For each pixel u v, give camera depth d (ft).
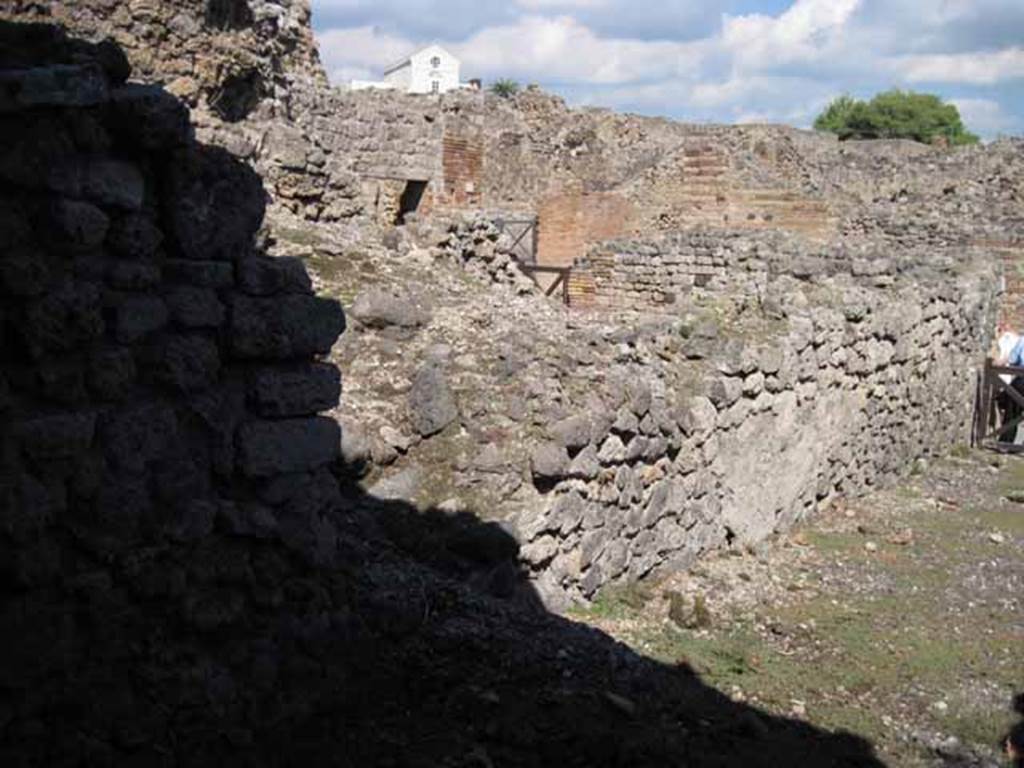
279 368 14.55
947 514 37.06
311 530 14.94
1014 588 28.78
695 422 27.50
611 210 78.95
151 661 12.71
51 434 11.94
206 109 34.86
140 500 12.86
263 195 14.51
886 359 40.16
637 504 25.36
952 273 51.37
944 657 23.26
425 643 16.74
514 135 77.56
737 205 76.64
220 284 13.89
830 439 35.88
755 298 35.19
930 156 91.81
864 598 27.09
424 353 25.23
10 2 30.19
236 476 14.17
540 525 21.79
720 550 29.37
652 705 17.40
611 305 56.85
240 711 13.47
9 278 11.76
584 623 21.11
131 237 13.01
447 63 204.44
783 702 19.81
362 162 67.15
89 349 12.53
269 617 14.25
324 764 13.67
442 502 21.63
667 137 90.27
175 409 13.42
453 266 35.35
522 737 15.05
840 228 74.49
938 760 18.61
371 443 22.16
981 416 51.70
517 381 24.13
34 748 11.56
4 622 11.48
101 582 12.31
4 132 11.97
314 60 60.34
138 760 12.27
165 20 33.40
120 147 13.03
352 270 30.48
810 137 107.76
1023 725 20.20
